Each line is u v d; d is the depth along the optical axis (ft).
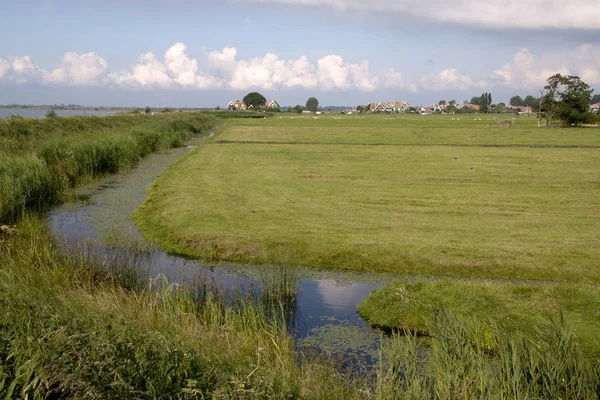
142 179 77.87
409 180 76.28
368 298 33.09
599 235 47.24
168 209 55.42
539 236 46.60
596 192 68.08
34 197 56.03
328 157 103.19
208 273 38.34
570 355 20.11
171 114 232.73
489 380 19.98
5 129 85.40
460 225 50.24
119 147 88.22
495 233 47.50
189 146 131.54
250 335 25.63
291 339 27.12
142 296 29.96
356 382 21.66
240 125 225.35
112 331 18.48
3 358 17.71
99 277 33.17
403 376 22.45
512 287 32.35
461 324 22.94
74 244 41.81
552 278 38.04
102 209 58.23
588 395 18.92
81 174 76.13
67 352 16.83
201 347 20.70
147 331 19.72
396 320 30.19
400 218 52.75
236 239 44.62
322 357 25.64
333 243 43.62
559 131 191.42
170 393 16.24
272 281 34.81
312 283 37.40
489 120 319.68
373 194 65.21
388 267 40.04
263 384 17.38
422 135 166.09
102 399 15.53
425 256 41.09
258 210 55.16
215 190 66.28
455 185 72.54
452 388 19.70
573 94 224.12
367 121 282.36
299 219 51.47
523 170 86.74
